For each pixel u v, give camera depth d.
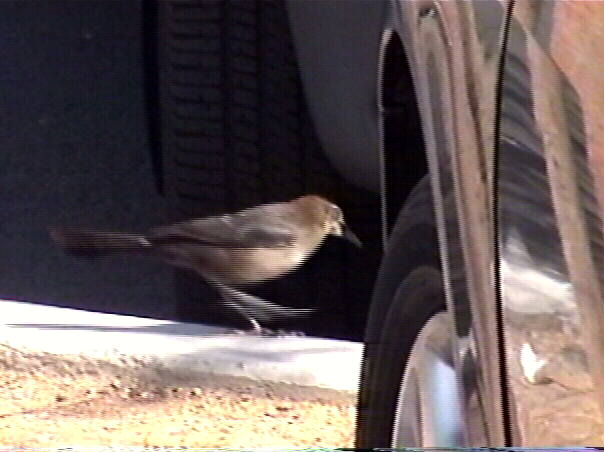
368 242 7.31
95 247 7.85
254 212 7.48
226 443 5.79
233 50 7.48
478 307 3.67
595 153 3.01
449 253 3.98
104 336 6.85
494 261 3.53
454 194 3.91
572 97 3.13
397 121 4.94
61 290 7.84
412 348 4.48
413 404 4.42
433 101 4.18
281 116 7.30
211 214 7.64
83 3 9.80
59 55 9.61
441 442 4.07
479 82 3.69
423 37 4.35
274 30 7.33
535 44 3.35
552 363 3.20
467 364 3.79
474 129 3.71
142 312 7.64
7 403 6.03
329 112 6.71
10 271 7.98
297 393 6.51
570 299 3.12
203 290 7.66
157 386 6.48
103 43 9.63
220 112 7.58
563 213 3.15
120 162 8.86
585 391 3.05
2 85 9.39
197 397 6.36
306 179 7.33
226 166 7.59
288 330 7.32
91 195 8.55
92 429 5.82
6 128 9.17
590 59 3.07
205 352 6.79
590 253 3.02
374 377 4.92
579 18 3.15
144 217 8.27
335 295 7.36
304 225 7.30
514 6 3.51
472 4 3.82
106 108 9.23
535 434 3.29
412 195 4.64
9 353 6.50
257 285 7.54
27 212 8.44
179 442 5.86
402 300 4.64
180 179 7.79
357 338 7.26
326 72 6.59
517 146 3.41
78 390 6.31
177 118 7.75
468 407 3.79
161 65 7.86
